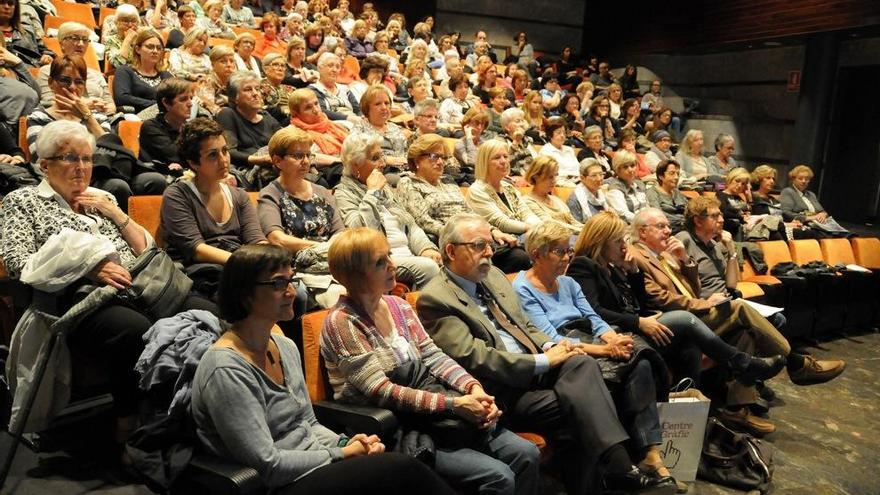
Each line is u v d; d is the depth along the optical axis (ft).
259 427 5.55
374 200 10.69
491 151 13.07
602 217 10.44
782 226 17.92
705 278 12.85
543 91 29.58
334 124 14.19
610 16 39.93
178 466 5.57
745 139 32.68
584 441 7.62
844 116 28.89
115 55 16.01
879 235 26.40
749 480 9.00
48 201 7.66
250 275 5.67
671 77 37.45
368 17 31.53
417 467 5.95
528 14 41.11
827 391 12.98
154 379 6.23
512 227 12.71
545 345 8.63
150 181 10.25
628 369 8.35
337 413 6.73
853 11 25.89
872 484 9.48
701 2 33.42
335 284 8.88
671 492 7.80
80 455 7.81
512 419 8.09
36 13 16.15
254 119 12.75
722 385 11.30
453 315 8.13
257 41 22.58
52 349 7.01
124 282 7.34
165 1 21.18
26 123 10.84
